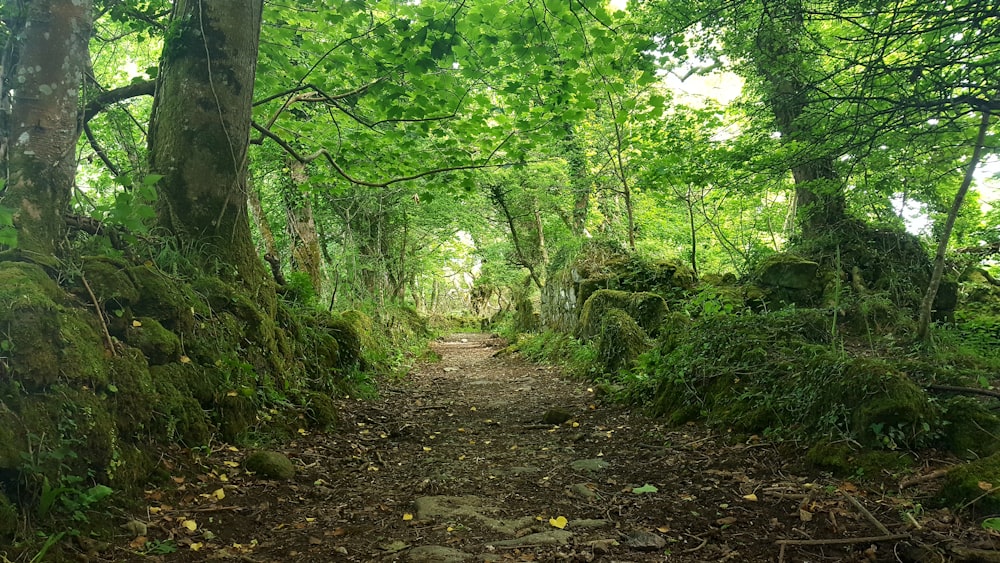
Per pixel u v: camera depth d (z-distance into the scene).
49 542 2.41
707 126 9.47
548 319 17.02
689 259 19.33
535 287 25.14
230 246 6.26
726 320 6.93
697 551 2.99
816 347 5.79
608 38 6.35
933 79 4.77
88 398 3.26
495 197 17.41
